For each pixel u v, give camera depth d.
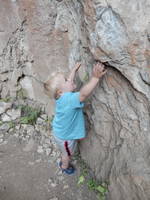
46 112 3.90
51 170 3.37
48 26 3.14
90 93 2.57
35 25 3.24
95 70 2.36
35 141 3.72
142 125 2.38
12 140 3.76
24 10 3.23
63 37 3.07
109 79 2.45
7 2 3.29
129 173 2.54
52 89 2.74
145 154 2.41
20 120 3.92
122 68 2.22
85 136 3.16
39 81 3.70
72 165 3.35
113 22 2.06
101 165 3.03
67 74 3.28
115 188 2.80
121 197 2.75
